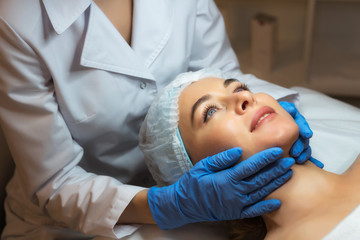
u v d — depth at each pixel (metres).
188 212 1.00
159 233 1.09
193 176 0.97
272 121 0.96
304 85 2.34
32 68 1.02
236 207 0.95
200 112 1.01
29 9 1.01
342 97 2.49
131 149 1.29
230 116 0.99
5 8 0.99
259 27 2.34
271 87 1.35
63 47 1.06
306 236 0.88
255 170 0.91
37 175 1.11
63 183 1.13
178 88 1.11
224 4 2.64
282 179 0.94
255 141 0.95
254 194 0.95
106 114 1.13
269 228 1.00
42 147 1.07
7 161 1.59
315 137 1.25
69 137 1.11
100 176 1.13
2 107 1.05
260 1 2.55
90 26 1.07
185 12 1.29
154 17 1.21
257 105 0.99
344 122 1.31
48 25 1.04
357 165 1.02
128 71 1.12
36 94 1.05
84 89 1.10
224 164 0.94
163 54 1.23
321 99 1.46
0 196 1.56
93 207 1.07
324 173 1.00
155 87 1.21
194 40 1.42
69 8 1.05
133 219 1.09
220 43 1.48
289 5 2.52
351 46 2.51
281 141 0.94
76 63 1.08
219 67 1.48
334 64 2.41
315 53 2.51
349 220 0.83
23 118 1.06
